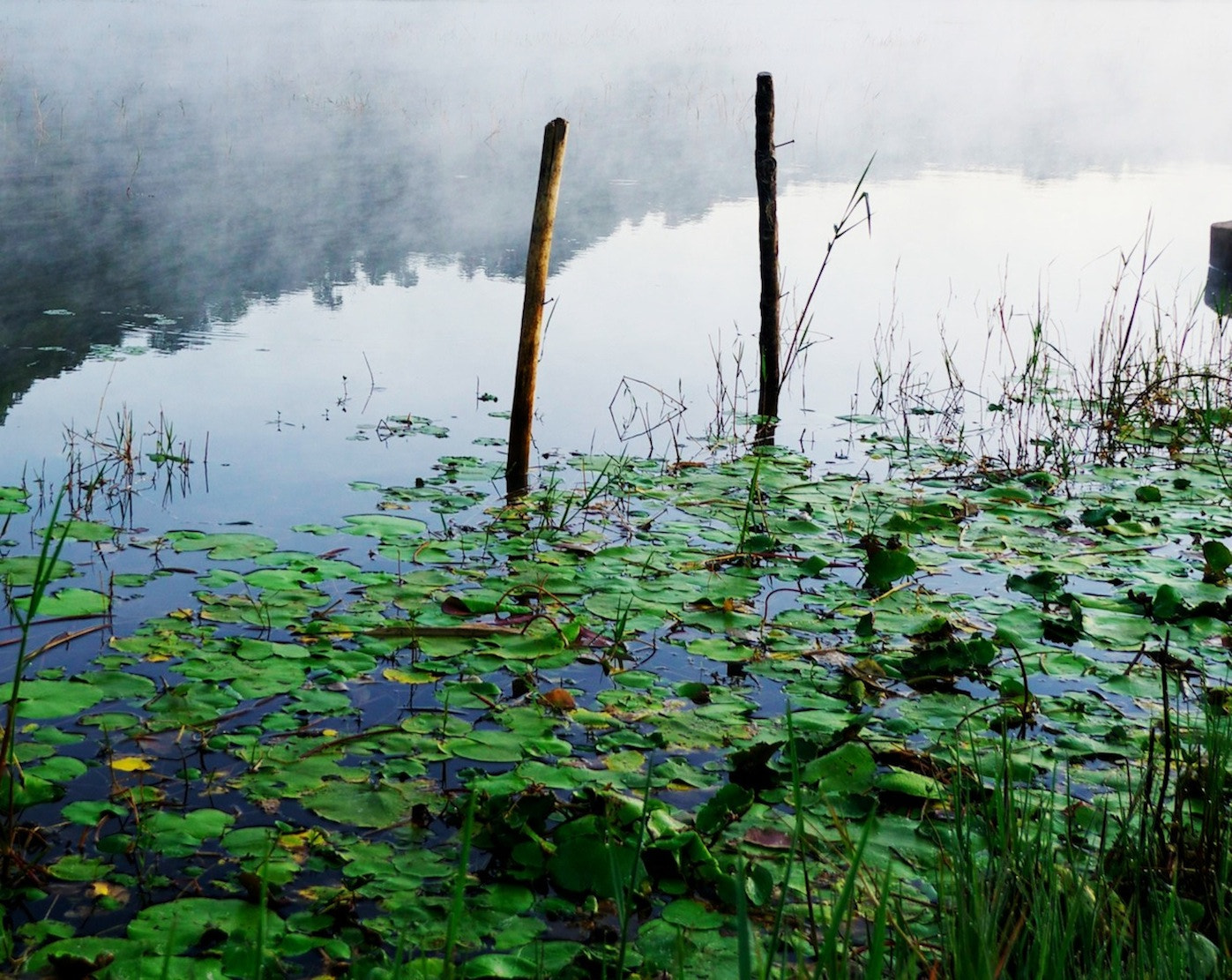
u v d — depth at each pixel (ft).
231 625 11.34
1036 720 9.96
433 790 8.55
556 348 25.55
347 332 26.03
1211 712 9.06
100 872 7.48
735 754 8.81
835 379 24.02
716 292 31.09
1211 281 33.17
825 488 16.89
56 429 18.47
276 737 9.28
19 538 13.66
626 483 16.94
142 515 14.82
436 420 19.99
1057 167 57.26
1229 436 20.77
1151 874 6.69
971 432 20.59
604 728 9.62
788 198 45.91
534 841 7.78
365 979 6.44
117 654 10.61
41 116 52.29
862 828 8.15
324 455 17.76
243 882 7.22
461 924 7.05
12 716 7.59
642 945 6.94
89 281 28.99
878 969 4.50
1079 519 15.85
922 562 13.89
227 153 50.11
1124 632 11.76
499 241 36.37
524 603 12.23
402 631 11.29
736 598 12.59
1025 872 6.77
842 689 10.53
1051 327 27.96
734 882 7.44
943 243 38.24
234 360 23.34
